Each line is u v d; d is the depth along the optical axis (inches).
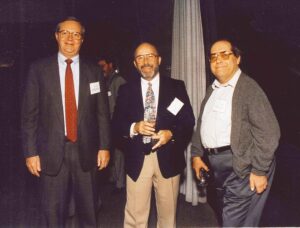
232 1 134.0
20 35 290.2
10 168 215.8
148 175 99.4
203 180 91.5
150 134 92.2
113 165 172.4
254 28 130.6
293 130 127.6
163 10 206.5
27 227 131.3
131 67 246.2
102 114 100.1
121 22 246.2
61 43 93.8
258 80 129.0
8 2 279.0
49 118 93.1
